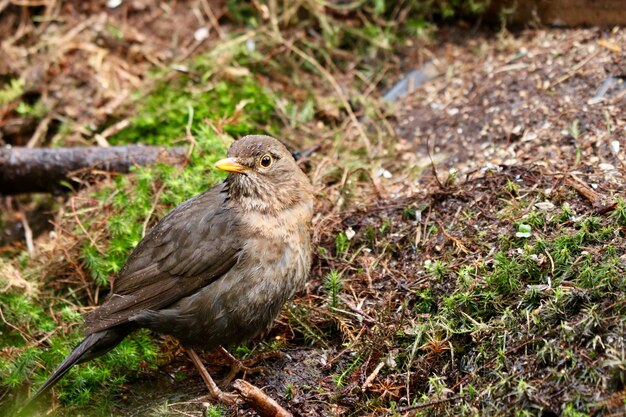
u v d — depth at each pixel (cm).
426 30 1386
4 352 987
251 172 908
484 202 1005
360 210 1083
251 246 901
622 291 796
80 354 884
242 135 1276
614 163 1003
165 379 977
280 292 920
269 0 1443
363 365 891
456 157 1159
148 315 906
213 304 904
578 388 748
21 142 1396
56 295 1104
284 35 1436
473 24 1386
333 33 1407
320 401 882
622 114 1073
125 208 1119
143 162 1225
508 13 1327
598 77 1146
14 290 1083
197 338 923
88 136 1352
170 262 916
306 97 1363
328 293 1001
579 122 1092
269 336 1000
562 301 816
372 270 1009
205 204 946
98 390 955
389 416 836
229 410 907
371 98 1331
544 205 955
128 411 934
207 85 1355
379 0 1397
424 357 874
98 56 1431
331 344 957
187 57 1428
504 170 1032
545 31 1291
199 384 963
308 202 945
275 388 913
